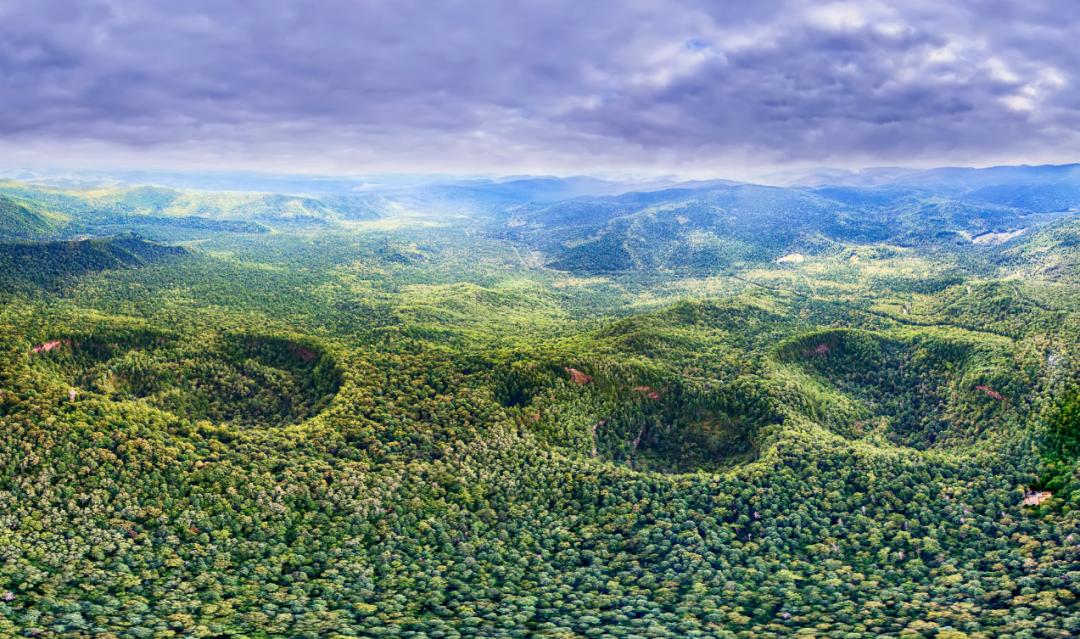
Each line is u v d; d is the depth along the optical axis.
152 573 102.38
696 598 108.75
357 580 108.69
